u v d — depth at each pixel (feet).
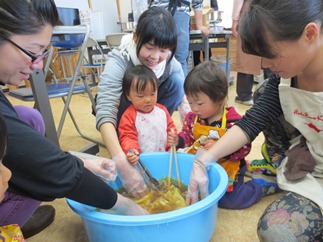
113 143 3.04
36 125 2.83
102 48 11.46
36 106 3.80
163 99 4.53
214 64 3.21
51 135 3.95
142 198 2.98
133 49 3.64
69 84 5.34
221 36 8.80
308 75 2.10
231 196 3.04
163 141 3.70
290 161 2.49
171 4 5.95
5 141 1.46
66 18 6.74
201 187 2.73
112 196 2.16
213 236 2.65
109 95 3.43
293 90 2.31
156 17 3.26
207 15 9.45
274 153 3.33
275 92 2.71
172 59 4.16
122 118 3.61
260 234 2.13
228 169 3.03
